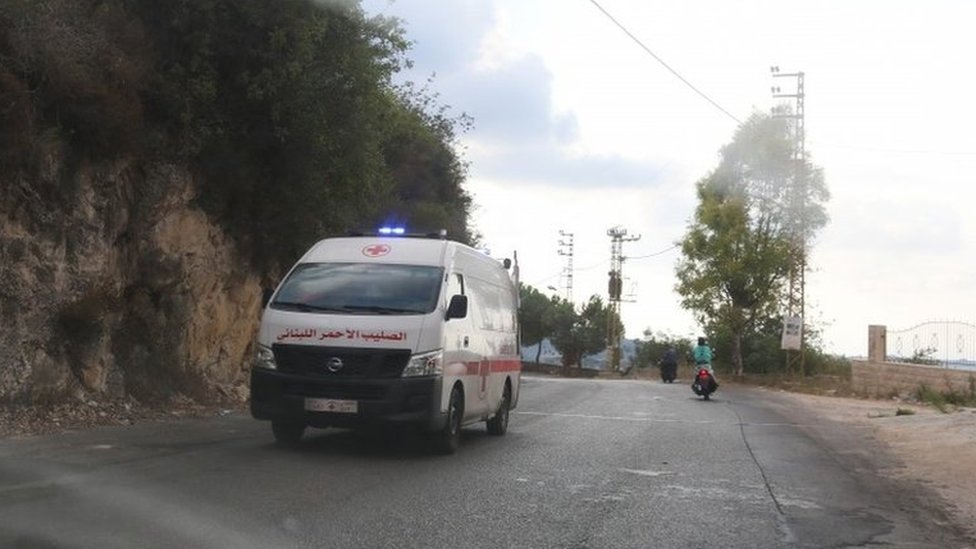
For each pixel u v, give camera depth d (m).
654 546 7.20
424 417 10.59
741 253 41.94
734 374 42.28
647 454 12.43
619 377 54.12
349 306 11.10
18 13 11.87
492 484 9.43
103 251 13.42
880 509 9.23
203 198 15.81
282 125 16.27
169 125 14.80
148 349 14.62
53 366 12.27
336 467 9.96
